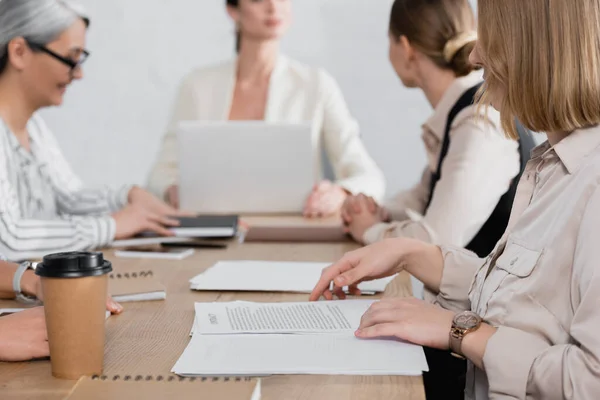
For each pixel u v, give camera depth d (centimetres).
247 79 339
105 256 191
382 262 143
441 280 144
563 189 107
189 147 251
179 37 395
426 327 111
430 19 196
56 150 249
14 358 108
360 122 388
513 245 113
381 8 380
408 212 229
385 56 383
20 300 144
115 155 407
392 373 102
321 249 200
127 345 116
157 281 154
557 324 103
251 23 331
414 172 388
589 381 93
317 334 117
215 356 108
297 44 386
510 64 106
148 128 404
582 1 100
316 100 336
